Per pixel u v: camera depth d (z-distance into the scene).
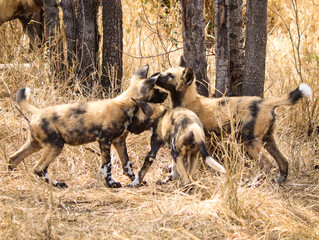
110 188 12.15
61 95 16.12
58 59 17.14
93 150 13.99
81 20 16.80
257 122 12.27
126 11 24.27
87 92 16.25
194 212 9.93
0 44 19.56
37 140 12.07
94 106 12.38
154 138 12.55
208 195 11.53
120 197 11.32
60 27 17.92
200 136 10.84
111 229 9.38
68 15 17.00
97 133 12.30
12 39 20.25
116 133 12.49
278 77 17.98
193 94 13.31
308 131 15.68
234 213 9.88
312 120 15.95
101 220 9.88
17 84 16.89
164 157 14.50
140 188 12.24
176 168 11.74
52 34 18.02
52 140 11.97
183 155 11.51
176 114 11.90
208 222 9.68
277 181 12.64
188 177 11.56
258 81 14.17
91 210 10.46
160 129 12.46
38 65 17.14
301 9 24.88
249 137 12.42
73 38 17.19
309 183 12.51
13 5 19.70
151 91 13.01
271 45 22.48
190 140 11.19
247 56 14.14
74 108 12.26
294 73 18.22
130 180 13.23
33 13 20.03
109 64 16.69
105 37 16.55
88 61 16.78
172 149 11.78
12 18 20.09
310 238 9.23
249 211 10.07
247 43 14.09
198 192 11.49
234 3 14.62
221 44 14.18
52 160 12.09
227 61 14.27
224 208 9.73
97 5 16.86
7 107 15.81
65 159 13.60
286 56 20.28
